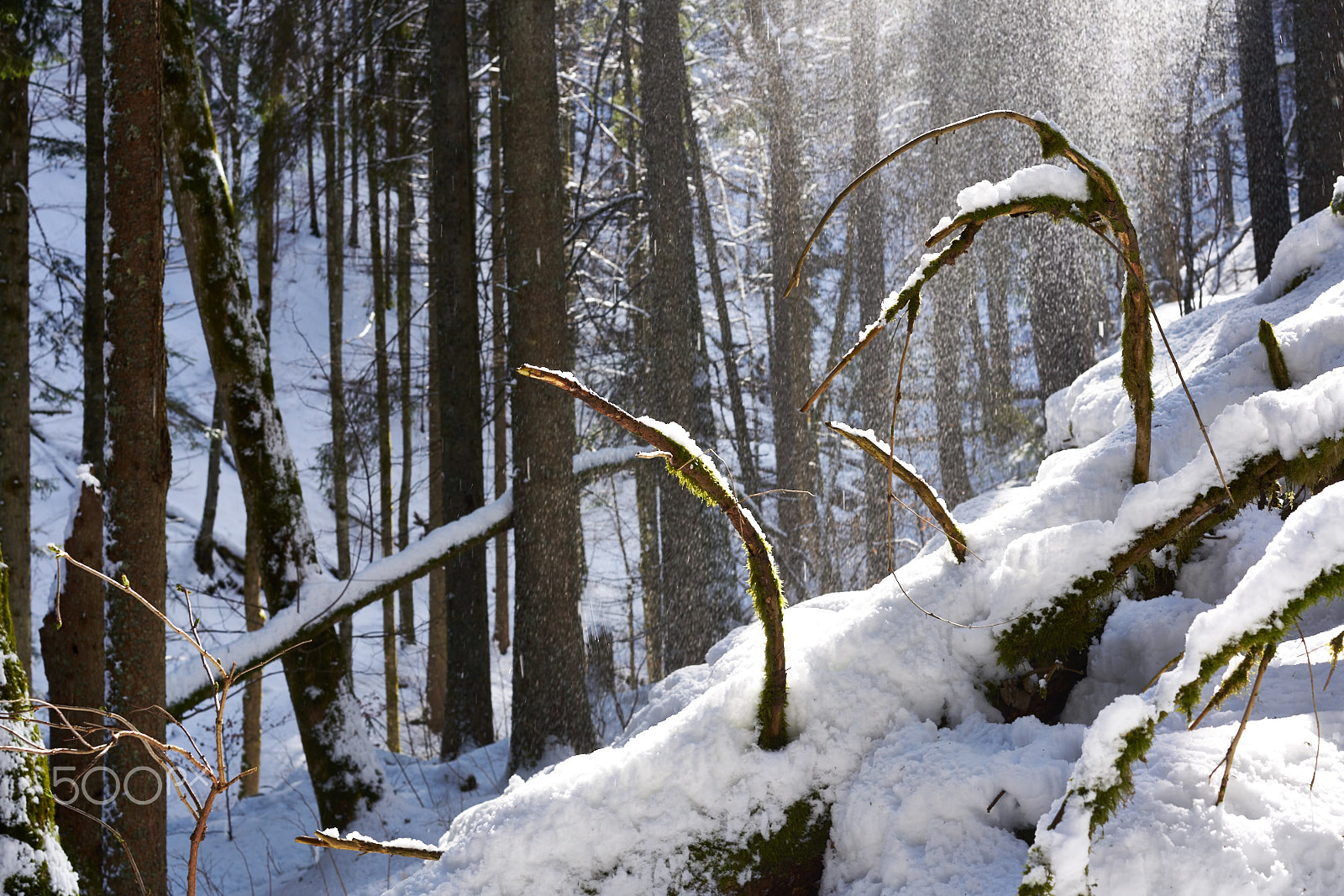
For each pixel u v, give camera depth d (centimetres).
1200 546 219
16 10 796
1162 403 220
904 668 187
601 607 1619
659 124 902
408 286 1592
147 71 432
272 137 1132
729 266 1808
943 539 245
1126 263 166
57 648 416
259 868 650
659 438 169
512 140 725
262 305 1288
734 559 890
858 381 1197
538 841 175
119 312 435
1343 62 740
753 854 176
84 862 407
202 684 573
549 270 725
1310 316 220
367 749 632
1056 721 196
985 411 1067
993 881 152
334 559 2014
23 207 842
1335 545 120
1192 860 134
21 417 827
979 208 152
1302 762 145
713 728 184
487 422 1177
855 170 1105
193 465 2119
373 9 1096
